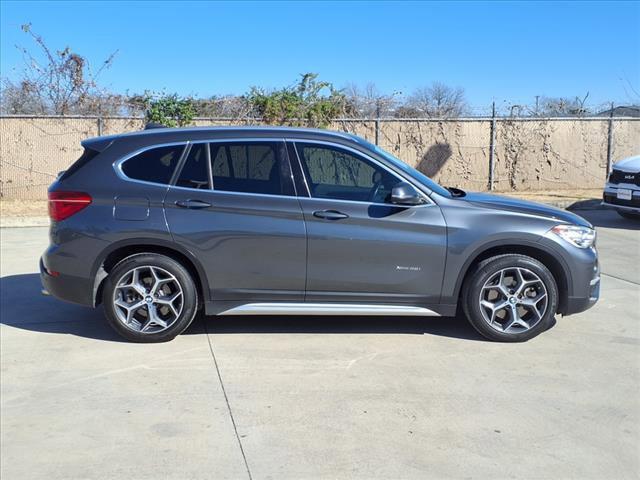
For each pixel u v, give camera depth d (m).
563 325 5.91
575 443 3.69
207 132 5.41
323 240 5.22
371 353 5.13
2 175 13.92
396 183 5.35
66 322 5.98
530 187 16.06
